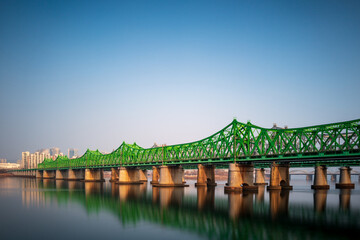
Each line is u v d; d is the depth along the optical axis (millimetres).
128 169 179625
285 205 81750
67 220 65500
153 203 88500
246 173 116688
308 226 57375
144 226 59844
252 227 57344
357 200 91812
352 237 49875
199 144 130500
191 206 81938
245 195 105250
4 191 129375
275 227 57000
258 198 96938
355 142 77125
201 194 110875
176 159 139125
